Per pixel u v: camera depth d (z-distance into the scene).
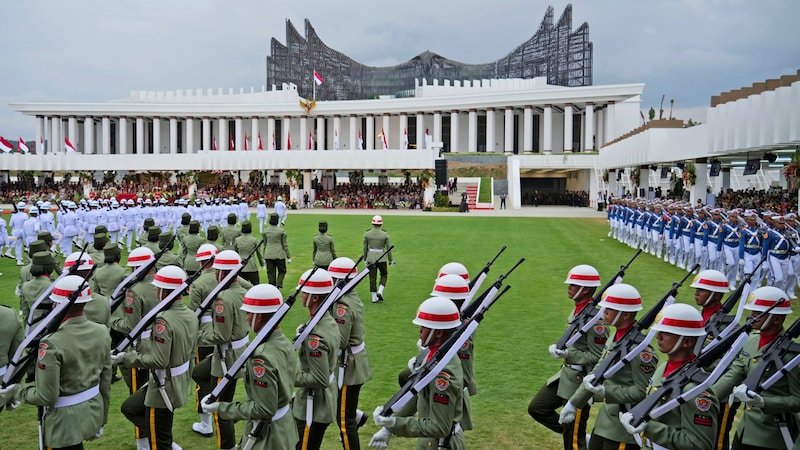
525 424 8.45
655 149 40.78
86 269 9.20
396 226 42.03
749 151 27.50
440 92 98.19
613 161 56.84
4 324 7.25
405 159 62.41
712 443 4.94
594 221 47.38
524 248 29.08
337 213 58.03
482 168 81.25
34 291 9.51
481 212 60.66
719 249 20.03
